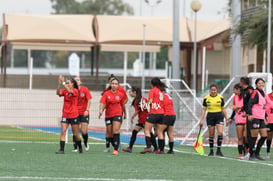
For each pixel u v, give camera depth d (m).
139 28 157.88
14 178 36.59
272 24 96.12
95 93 94.25
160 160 49.81
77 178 37.12
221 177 39.25
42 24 156.62
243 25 98.06
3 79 92.69
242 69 137.62
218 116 56.72
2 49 158.38
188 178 38.31
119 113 55.09
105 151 57.03
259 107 52.38
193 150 63.09
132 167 43.72
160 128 56.84
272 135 55.69
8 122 78.31
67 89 52.78
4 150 56.47
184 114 71.25
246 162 50.66
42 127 82.75
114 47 156.38
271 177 39.88
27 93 77.44
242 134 54.78
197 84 141.88
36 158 48.56
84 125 56.62
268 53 81.25
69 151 56.88
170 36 157.50
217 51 154.88
